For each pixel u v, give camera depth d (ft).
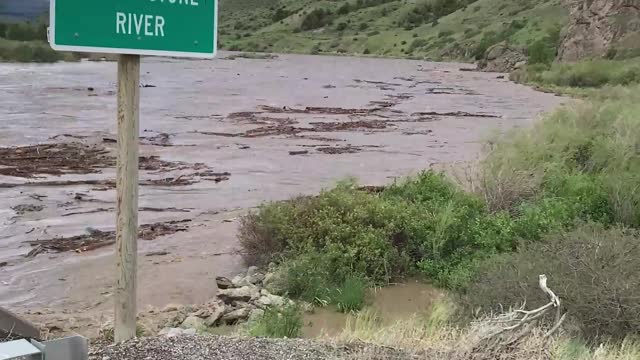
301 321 23.76
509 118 108.68
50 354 9.43
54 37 12.05
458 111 119.75
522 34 333.21
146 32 12.84
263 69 280.10
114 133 80.79
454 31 455.22
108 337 20.70
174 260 33.40
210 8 13.39
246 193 50.72
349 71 274.36
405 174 58.80
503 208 36.86
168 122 95.20
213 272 31.65
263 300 26.73
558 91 168.55
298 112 112.78
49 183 51.39
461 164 61.57
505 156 41.42
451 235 31.89
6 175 53.93
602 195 35.04
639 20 217.77
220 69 273.13
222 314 25.39
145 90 154.92
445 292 28.02
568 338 16.55
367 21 592.19
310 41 569.23
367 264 30.01
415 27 545.44
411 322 20.20
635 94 72.02
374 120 104.06
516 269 21.16
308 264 28.86
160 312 25.84
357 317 24.09
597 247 20.68
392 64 354.74
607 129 46.16
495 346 15.25
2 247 35.32
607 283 18.29
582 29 235.61
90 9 12.30
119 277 14.11
